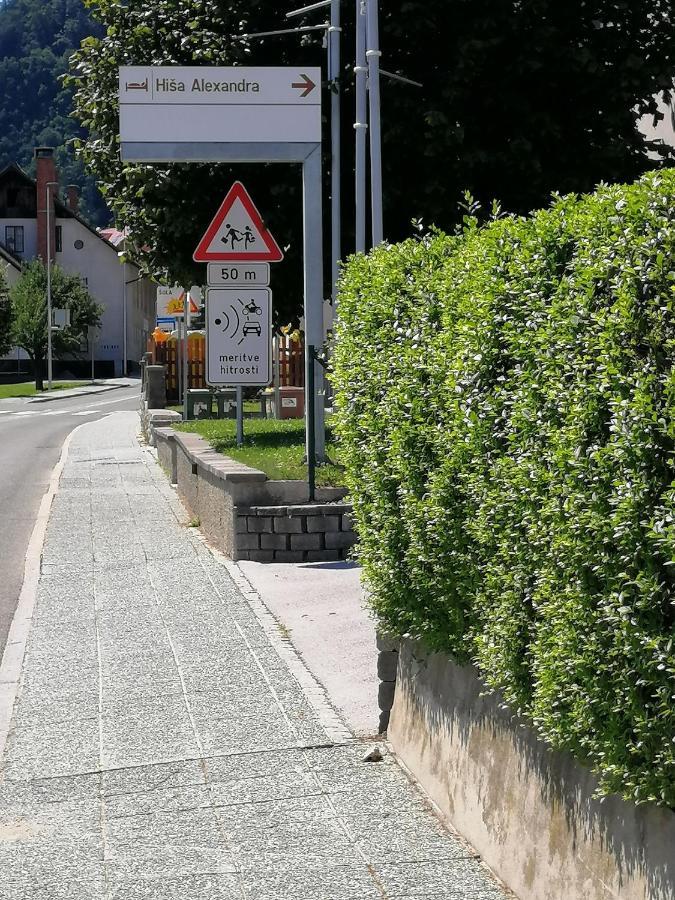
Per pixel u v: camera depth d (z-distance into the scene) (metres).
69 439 30.33
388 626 6.41
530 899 4.52
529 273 4.38
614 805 3.97
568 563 3.99
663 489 3.48
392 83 19.16
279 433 17.95
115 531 14.07
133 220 21.47
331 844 5.20
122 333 103.50
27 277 89.31
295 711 7.13
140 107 13.38
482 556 4.93
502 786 4.92
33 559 12.41
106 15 21.38
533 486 4.25
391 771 6.14
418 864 4.98
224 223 13.93
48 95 172.50
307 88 13.45
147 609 9.88
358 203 17.14
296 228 20.14
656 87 19.48
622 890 3.89
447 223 19.36
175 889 4.78
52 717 7.14
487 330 4.74
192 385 33.09
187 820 5.54
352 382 6.66
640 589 3.54
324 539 11.68
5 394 73.31
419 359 5.54
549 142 19.28
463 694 5.46
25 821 5.60
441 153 18.88
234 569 11.43
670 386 3.38
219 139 13.45
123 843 5.29
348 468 6.82
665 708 3.52
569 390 3.96
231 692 7.54
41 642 8.91
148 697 7.48
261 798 5.79
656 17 19.81
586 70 19.14
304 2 20.38
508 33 18.84
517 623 4.54
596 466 3.80
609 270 3.78
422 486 5.62
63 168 162.75
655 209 3.53
